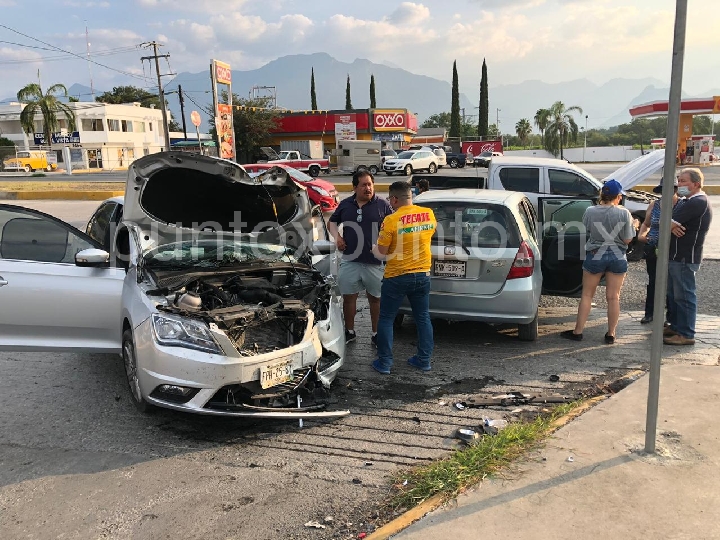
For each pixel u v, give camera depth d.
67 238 5.00
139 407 4.29
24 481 3.39
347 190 24.44
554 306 7.30
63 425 4.12
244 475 3.46
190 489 3.30
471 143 55.62
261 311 4.03
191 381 3.78
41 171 44.44
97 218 7.17
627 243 5.62
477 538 2.72
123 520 3.01
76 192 21.88
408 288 4.93
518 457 3.47
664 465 3.32
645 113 33.28
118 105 62.31
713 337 5.89
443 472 3.31
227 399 3.88
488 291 5.43
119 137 61.97
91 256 4.67
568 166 9.52
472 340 5.99
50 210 17.80
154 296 4.15
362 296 8.12
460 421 4.17
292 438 3.94
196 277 4.40
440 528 2.81
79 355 5.62
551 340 5.94
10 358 5.51
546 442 3.64
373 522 2.98
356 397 4.61
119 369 5.24
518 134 82.56
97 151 58.94
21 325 4.70
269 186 5.10
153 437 3.95
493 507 2.97
